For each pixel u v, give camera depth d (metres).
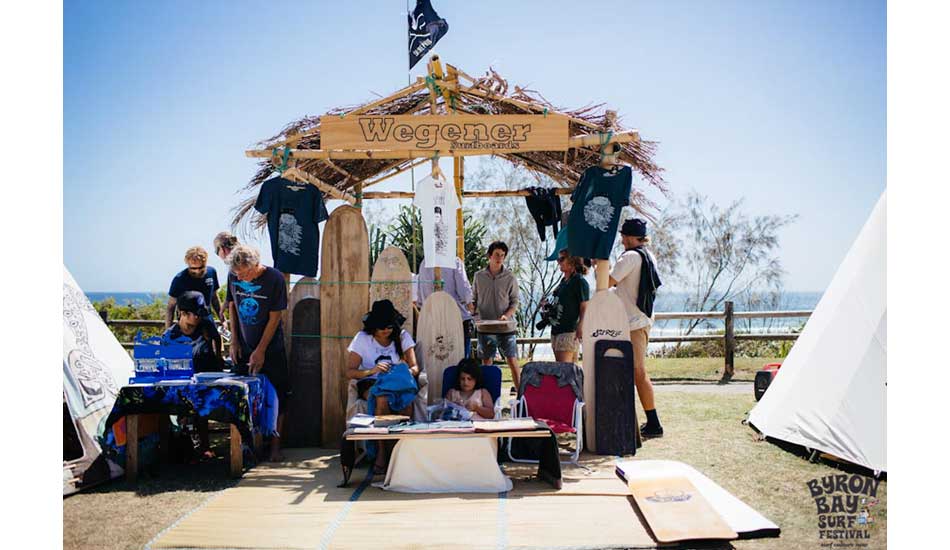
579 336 7.71
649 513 4.41
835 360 5.75
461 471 5.19
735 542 4.07
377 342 6.16
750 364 12.52
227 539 4.19
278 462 6.15
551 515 4.58
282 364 6.36
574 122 6.68
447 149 6.58
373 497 5.05
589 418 6.55
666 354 14.59
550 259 8.11
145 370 5.74
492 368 6.10
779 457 5.83
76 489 5.12
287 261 6.89
